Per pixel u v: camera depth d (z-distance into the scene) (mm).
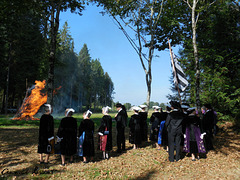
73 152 5566
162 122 7562
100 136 6320
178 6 12188
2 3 12008
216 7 11500
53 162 5844
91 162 5859
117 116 7312
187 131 6254
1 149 7195
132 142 7715
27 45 31844
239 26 11781
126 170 5230
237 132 9930
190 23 12562
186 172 5105
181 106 6637
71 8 12484
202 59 12305
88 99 67312
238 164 5730
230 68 12016
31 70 33281
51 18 10859
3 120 16812
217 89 11422
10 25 16719
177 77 7703
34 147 7621
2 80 37312
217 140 8812
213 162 5949
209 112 7453
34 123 16156
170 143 6145
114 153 7078
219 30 11742
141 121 8055
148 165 5672
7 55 35094
